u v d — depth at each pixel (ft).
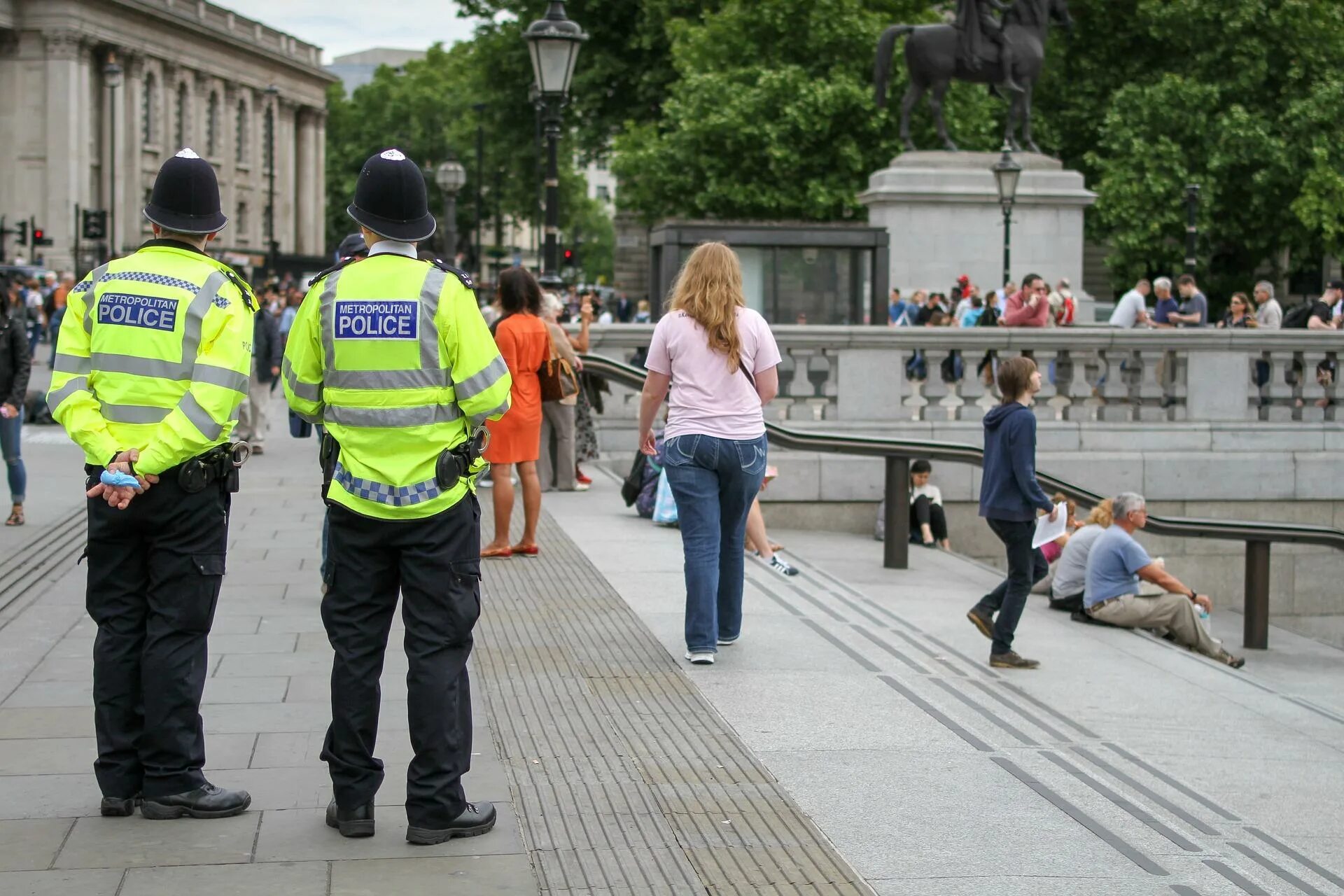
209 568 16.49
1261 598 42.27
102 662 16.65
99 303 16.38
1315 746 25.53
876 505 49.88
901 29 85.25
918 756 20.25
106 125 287.89
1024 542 29.50
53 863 15.28
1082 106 143.54
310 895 14.51
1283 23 129.49
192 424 15.90
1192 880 15.87
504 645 26.22
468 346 15.69
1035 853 16.49
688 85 129.49
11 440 39.45
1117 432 50.60
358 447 15.69
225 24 327.47
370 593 16.02
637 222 163.73
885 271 63.21
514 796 17.84
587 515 41.93
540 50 57.88
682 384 24.79
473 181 284.20
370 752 16.20
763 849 16.21
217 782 18.11
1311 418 52.11
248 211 340.59
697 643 24.98
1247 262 141.69
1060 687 29.40
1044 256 84.74
